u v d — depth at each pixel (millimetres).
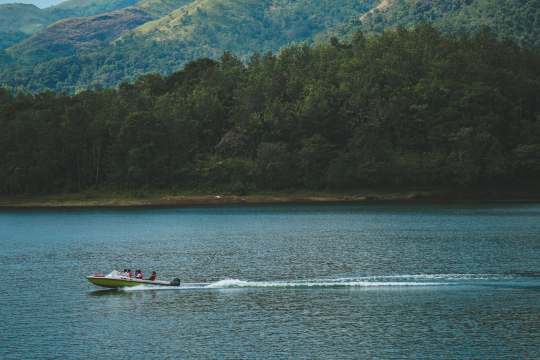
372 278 115312
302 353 76375
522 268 122438
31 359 75875
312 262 133250
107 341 81688
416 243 158000
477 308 93500
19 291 109750
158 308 96500
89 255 149875
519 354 74938
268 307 96062
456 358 74000
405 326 85625
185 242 168875
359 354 75750
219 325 87312
